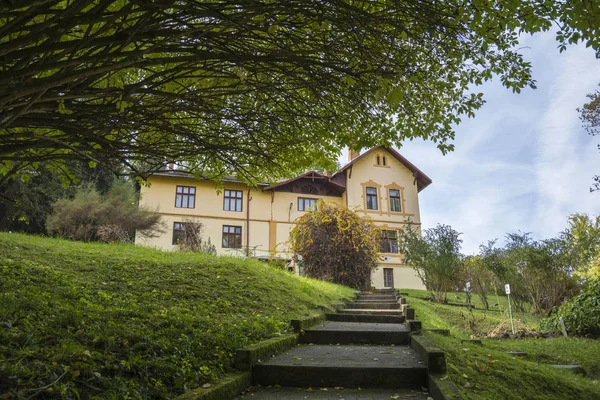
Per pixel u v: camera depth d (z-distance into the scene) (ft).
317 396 13.10
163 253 39.04
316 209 58.70
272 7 9.66
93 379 9.43
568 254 49.83
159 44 9.83
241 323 19.63
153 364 11.32
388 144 16.43
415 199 93.81
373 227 58.85
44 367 9.25
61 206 61.00
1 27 7.89
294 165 17.28
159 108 13.28
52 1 8.26
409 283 86.89
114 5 11.27
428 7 10.24
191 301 23.18
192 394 10.17
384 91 10.93
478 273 58.39
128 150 12.94
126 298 21.13
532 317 48.14
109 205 61.00
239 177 18.21
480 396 13.44
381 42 11.09
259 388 14.06
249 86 13.66
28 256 26.99
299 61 11.04
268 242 84.48
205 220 82.17
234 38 10.78
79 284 21.86
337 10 9.84
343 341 20.95
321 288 39.17
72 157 12.51
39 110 10.16
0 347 9.62
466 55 13.26
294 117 14.79
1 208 74.33
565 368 24.67
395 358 16.58
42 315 13.34
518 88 14.79
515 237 53.06
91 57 9.11
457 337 26.21
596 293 36.01
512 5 9.99
